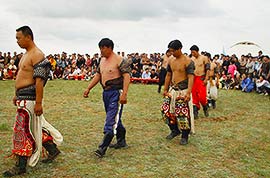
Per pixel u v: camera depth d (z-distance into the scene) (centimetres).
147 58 2070
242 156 627
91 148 634
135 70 2072
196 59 952
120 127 627
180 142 680
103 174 512
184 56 670
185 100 660
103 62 596
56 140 536
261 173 541
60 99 1216
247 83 1664
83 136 719
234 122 920
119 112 585
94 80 605
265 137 766
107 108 592
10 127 775
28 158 495
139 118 920
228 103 1251
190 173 530
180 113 668
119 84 585
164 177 511
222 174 532
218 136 758
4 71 2028
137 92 1455
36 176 494
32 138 488
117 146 637
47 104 1105
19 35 483
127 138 714
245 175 534
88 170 525
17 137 487
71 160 564
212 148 664
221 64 1994
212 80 1102
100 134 738
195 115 943
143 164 561
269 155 639
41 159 556
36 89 479
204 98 955
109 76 583
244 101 1319
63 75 2236
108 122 577
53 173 507
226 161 595
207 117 971
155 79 1967
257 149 675
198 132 788
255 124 904
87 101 1180
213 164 577
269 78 1552
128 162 566
